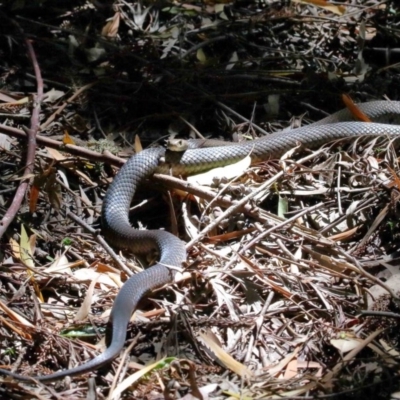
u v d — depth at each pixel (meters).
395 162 1.45
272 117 1.64
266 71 1.73
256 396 1.08
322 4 1.89
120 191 1.40
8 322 1.18
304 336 1.18
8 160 1.47
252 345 1.16
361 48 1.77
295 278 1.26
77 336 1.17
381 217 1.34
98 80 1.67
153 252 1.33
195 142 1.52
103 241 1.31
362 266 1.29
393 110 1.65
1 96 1.62
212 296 1.24
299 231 1.34
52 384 1.10
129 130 1.60
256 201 1.39
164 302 1.22
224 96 1.67
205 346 1.14
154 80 1.68
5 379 1.08
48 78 1.69
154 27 1.83
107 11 1.85
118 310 1.16
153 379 1.10
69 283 1.26
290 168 1.45
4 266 1.28
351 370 1.12
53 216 1.39
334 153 1.53
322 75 1.72
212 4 1.91
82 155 1.44
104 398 1.08
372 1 2.00
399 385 1.10
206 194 1.37
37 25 1.80
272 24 1.87
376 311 1.19
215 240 1.34
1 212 1.37
